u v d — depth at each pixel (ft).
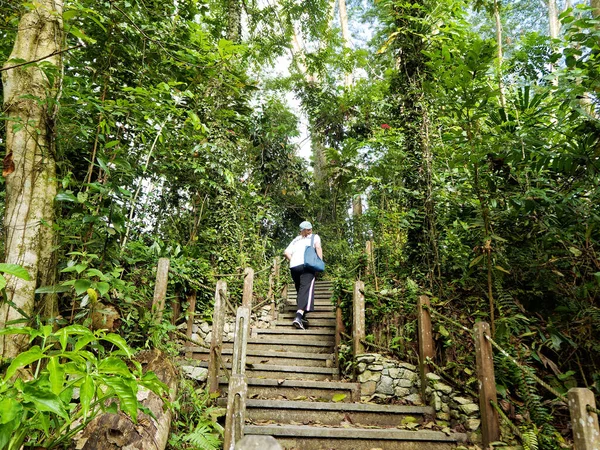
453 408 10.43
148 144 14.56
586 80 10.57
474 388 10.87
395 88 19.80
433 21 19.13
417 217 16.38
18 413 4.47
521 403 9.95
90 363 5.31
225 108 23.91
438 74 13.26
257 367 13.78
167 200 21.06
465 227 13.01
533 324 11.91
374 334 13.93
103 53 12.82
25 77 8.59
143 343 11.43
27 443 5.84
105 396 5.67
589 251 11.16
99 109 10.25
